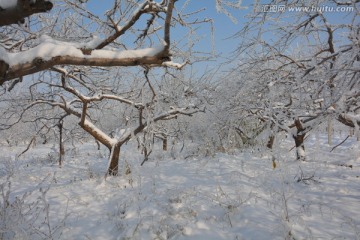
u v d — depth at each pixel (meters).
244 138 11.84
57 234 4.73
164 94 8.52
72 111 8.66
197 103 8.66
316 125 5.38
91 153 15.70
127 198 6.27
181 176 8.10
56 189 7.31
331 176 7.96
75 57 2.93
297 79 5.12
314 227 4.61
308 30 5.68
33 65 2.74
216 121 9.20
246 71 6.54
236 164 9.45
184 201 5.95
